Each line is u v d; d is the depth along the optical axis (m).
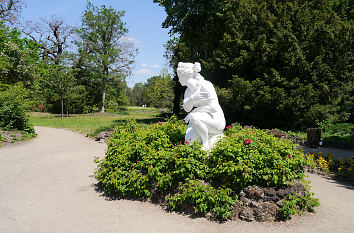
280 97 14.52
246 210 4.08
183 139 6.21
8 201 4.95
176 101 29.41
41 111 37.19
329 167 7.56
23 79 28.12
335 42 15.04
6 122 13.05
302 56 14.46
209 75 20.30
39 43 38.22
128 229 3.80
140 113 43.81
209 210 4.20
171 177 4.63
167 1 21.52
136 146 5.29
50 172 7.14
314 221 4.14
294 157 4.66
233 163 4.27
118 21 38.25
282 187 4.38
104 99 41.38
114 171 5.43
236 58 16.42
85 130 16.31
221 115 5.33
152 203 4.77
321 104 15.59
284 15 16.25
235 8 18.91
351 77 15.27
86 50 37.97
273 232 3.74
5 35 30.11
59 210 4.51
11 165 7.89
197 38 22.94
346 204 4.92
